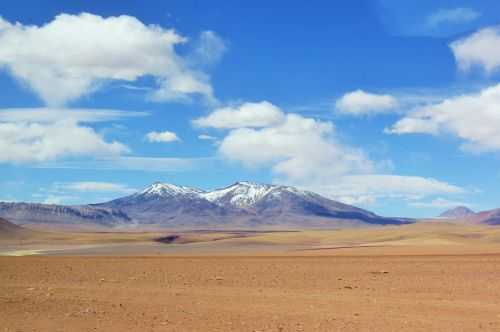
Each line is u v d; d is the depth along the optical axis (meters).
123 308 24.41
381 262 47.44
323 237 196.62
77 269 43.28
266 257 56.59
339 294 28.55
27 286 32.94
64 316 22.58
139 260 52.91
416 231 197.38
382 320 21.41
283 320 21.53
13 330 20.03
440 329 19.78
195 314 22.88
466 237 166.25
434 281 33.53
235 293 29.05
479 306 24.61
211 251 103.00
